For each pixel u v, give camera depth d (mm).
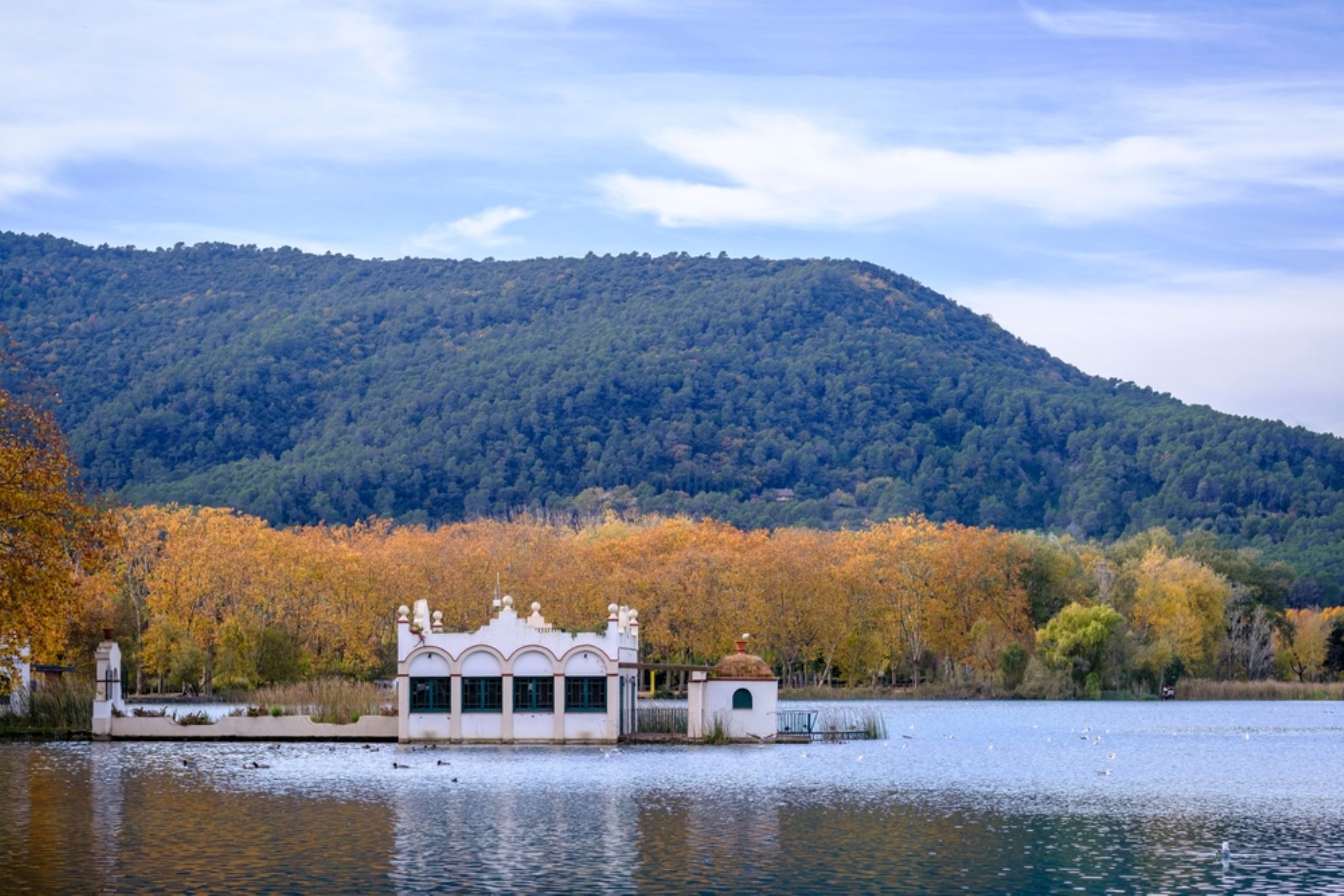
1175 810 80125
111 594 178375
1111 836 71000
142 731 120438
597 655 115125
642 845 67188
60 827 71562
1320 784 93438
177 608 177000
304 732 118688
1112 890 58344
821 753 111562
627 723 120000
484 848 66188
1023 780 94188
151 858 63312
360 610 188500
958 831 72000
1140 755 114125
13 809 77625
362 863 62500
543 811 77062
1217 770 102312
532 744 114750
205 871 60594
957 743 124688
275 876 59812
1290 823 75312
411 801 80750
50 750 111812
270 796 82750
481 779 90938
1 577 93312
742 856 64812
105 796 82812
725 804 80375
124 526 181250
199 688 190375
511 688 115125
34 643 104188
